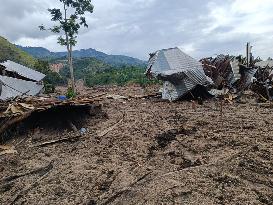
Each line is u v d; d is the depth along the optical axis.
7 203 8.52
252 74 26.31
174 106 21.45
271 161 9.86
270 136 12.55
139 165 10.34
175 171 9.53
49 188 9.18
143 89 37.03
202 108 20.28
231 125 14.78
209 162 10.09
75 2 38.38
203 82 23.75
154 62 26.62
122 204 7.87
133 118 17.70
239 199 7.58
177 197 7.88
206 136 13.02
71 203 8.20
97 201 8.18
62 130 15.45
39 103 16.33
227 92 24.53
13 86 23.20
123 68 70.88
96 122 16.84
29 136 14.80
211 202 7.50
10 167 11.26
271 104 20.03
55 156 12.02
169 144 12.40
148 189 8.43
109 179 9.43
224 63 27.12
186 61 26.22
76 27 38.50
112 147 12.50
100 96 17.94
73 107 16.55
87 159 11.36
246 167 9.48
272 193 7.85
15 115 14.62
